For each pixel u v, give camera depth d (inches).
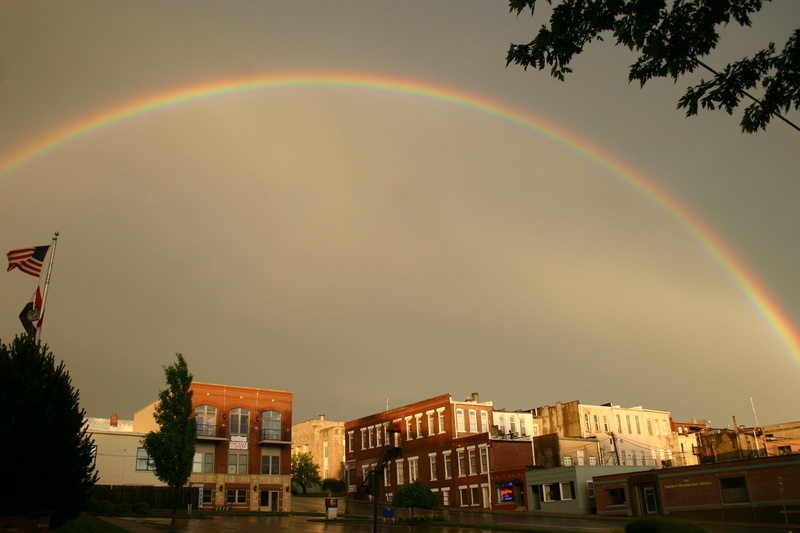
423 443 2805.1
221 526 1321.4
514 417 2965.1
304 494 3567.9
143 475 2138.3
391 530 1387.8
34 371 688.4
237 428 2484.0
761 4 486.3
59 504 661.3
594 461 2677.2
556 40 524.1
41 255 1134.4
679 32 501.7
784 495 1497.3
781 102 514.0
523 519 1797.5
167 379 1793.8
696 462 3403.1
